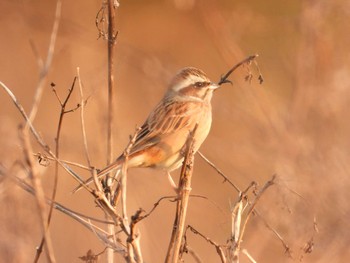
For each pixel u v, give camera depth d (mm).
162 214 15141
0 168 7711
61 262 13312
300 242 10625
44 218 6930
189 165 8070
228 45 16203
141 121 19344
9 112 19250
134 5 22484
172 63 18750
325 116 14531
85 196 14695
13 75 20469
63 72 20016
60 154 14094
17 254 9992
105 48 17172
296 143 13898
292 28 16469
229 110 15539
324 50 15008
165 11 22516
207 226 15711
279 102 16422
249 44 17484
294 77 15289
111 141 9047
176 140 10891
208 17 16375
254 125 15023
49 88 19875
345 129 14445
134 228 7484
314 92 14758
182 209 7992
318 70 14977
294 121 14500
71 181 14641
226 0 19781
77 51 17766
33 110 7035
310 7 15172
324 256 11016
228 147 15594
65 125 18594
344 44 15234
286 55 16484
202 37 22094
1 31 19781
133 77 20547
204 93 11203
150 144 10812
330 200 12258
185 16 22156
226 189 18078
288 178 12102
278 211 10852
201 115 11102
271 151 14352
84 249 13461
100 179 8797
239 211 8219
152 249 12727
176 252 7961
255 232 11695
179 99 11078
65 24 17688
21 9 18719
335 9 15148
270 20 16641
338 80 14797
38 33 19375
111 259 8555
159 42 22312
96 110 13766
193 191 17922
